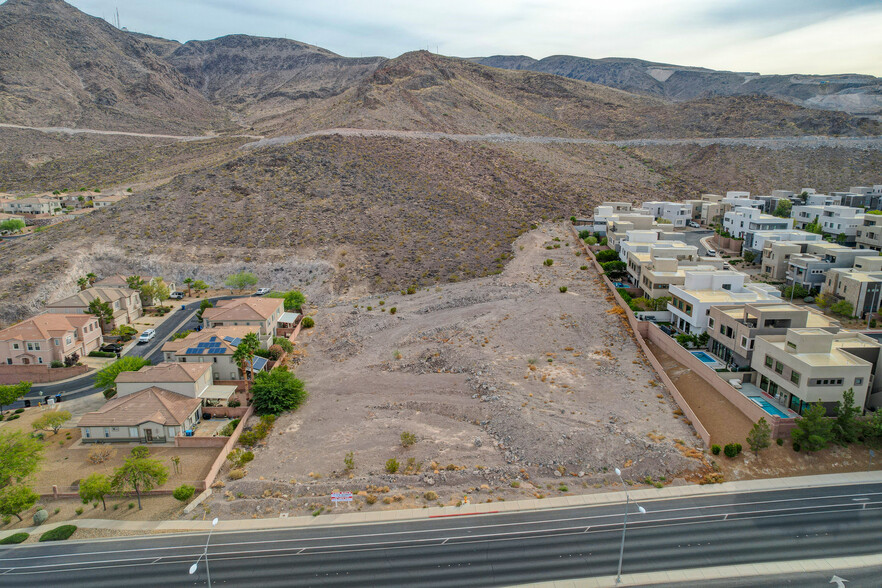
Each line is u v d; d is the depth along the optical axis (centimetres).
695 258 9188
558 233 12600
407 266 11131
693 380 6431
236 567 4034
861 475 4894
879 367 5722
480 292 9519
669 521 4384
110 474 5262
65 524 4634
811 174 18475
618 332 7850
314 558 4100
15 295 9631
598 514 4506
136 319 9662
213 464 5272
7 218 14225
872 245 10944
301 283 11006
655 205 14088
